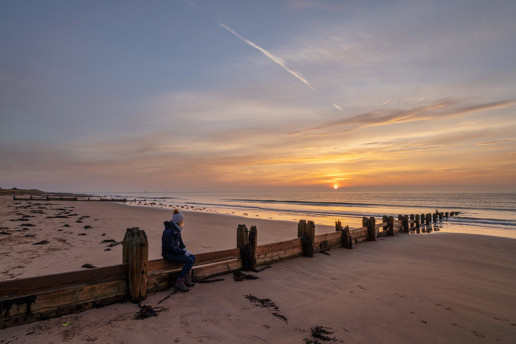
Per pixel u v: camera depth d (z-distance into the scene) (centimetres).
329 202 6278
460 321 429
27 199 4522
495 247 1056
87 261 790
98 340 350
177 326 394
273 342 360
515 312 465
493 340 376
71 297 419
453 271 712
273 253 761
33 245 963
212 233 1445
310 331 392
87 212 2575
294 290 555
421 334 389
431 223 2409
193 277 579
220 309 458
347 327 405
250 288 561
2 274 647
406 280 627
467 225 2239
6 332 358
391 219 1370
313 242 856
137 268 473
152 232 1429
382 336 382
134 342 348
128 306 456
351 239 1020
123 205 4166
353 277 646
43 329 370
